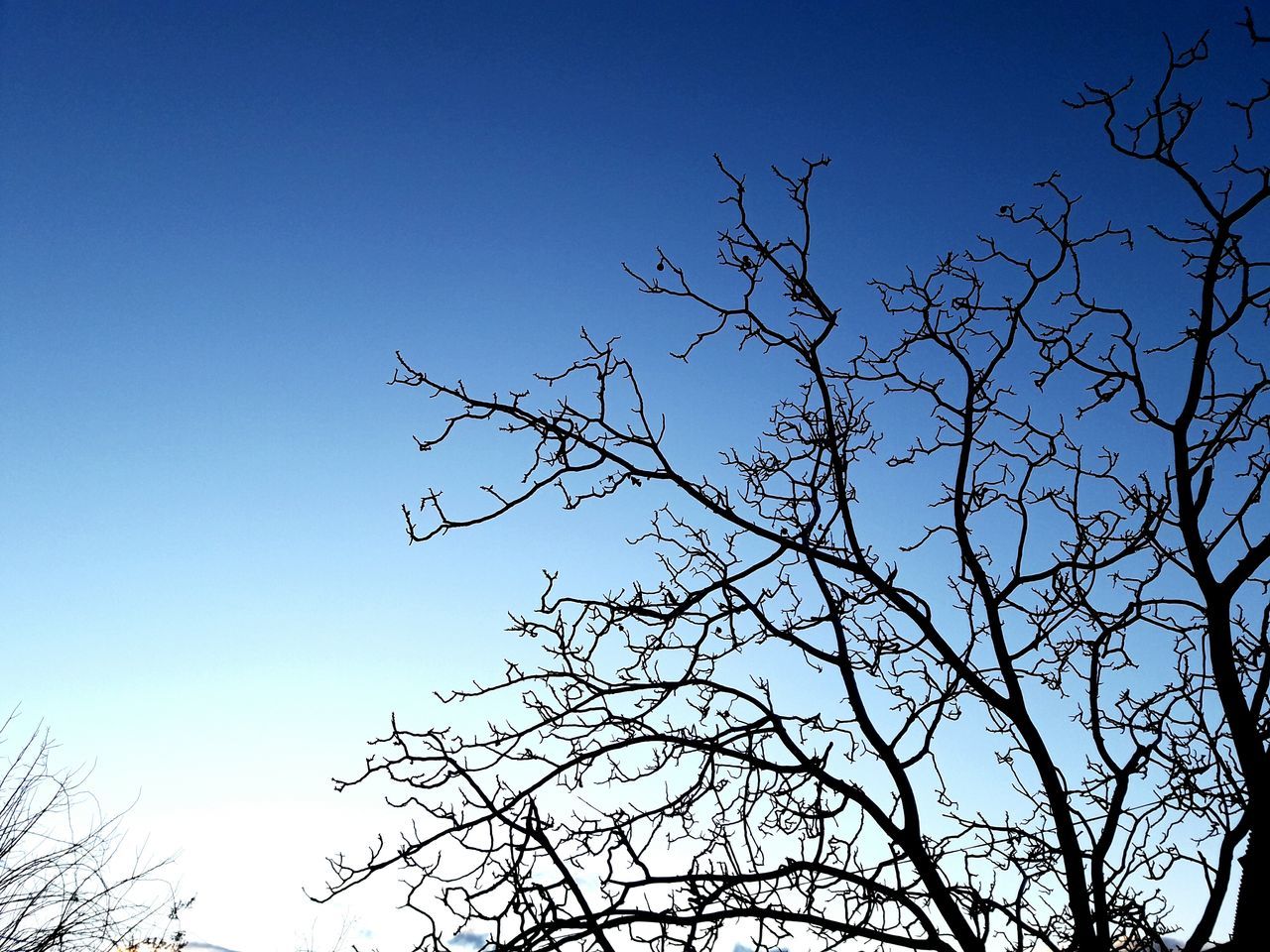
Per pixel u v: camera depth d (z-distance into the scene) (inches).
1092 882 226.8
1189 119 232.5
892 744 245.9
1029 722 237.8
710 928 214.4
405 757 230.5
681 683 252.1
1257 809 185.2
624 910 210.8
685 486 250.1
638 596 253.6
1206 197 230.1
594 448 243.3
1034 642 259.4
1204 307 230.4
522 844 219.8
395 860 220.7
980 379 270.8
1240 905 180.1
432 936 211.6
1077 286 261.4
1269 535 213.5
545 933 207.2
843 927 208.7
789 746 242.7
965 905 211.5
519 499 239.8
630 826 228.7
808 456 283.6
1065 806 227.5
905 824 233.8
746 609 257.8
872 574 253.9
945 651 246.1
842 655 257.9
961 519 265.1
